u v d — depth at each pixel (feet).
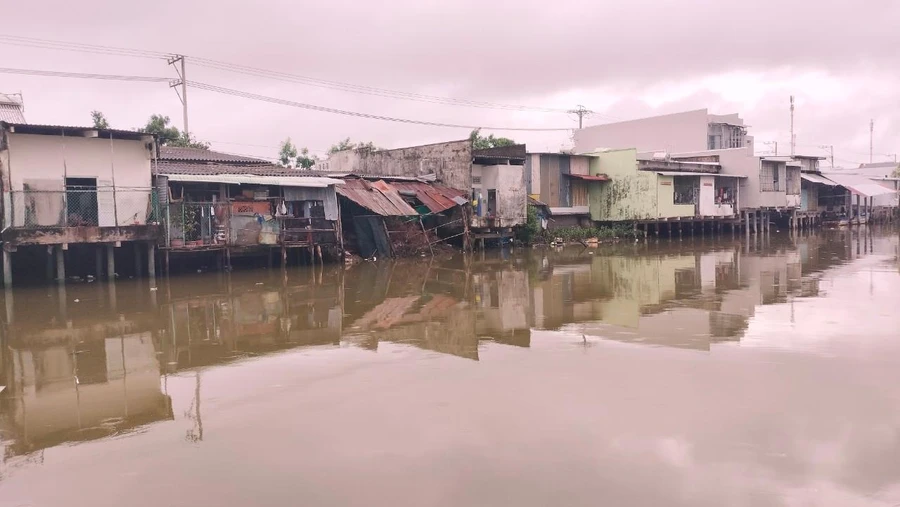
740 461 18.51
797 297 47.06
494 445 19.83
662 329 36.35
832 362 28.53
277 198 69.67
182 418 22.99
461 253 89.25
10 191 52.65
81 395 26.04
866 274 60.75
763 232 135.23
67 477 18.42
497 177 95.66
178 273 65.77
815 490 16.80
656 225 114.83
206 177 64.95
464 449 19.58
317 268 70.90
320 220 73.87
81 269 62.18
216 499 16.85
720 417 21.89
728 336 34.14
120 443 20.83
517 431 20.92
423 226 89.61
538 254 88.28
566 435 20.52
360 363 29.84
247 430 21.57
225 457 19.44
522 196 98.89
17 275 58.80
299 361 30.45
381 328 38.06
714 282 56.44
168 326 39.32
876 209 179.11
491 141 133.39
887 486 16.98
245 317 41.96
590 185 119.44
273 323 39.96
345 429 21.40
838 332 34.60
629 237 114.62
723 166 135.95
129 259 63.52
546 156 111.55
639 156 134.31
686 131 150.61
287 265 73.20
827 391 24.49
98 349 33.73
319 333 36.91
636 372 27.43
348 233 82.28
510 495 16.67
